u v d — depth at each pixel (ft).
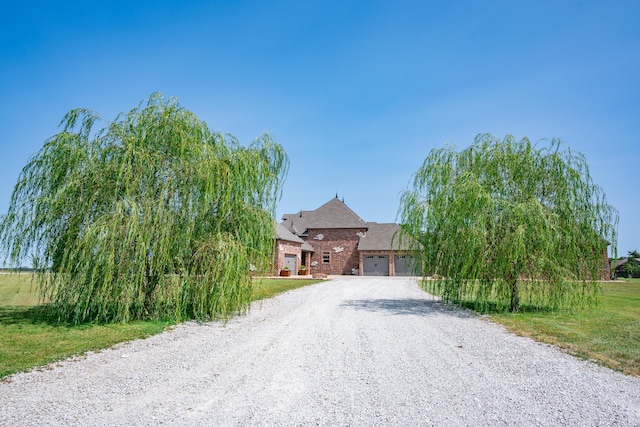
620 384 17.24
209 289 33.01
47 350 22.27
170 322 32.09
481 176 41.63
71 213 30.63
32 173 31.04
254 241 36.22
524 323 32.94
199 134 35.09
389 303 47.65
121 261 30.01
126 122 33.94
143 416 13.53
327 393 16.01
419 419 13.53
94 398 15.16
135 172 31.55
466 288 40.29
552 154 40.04
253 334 27.96
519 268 38.09
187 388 16.47
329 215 137.08
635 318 35.63
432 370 19.31
